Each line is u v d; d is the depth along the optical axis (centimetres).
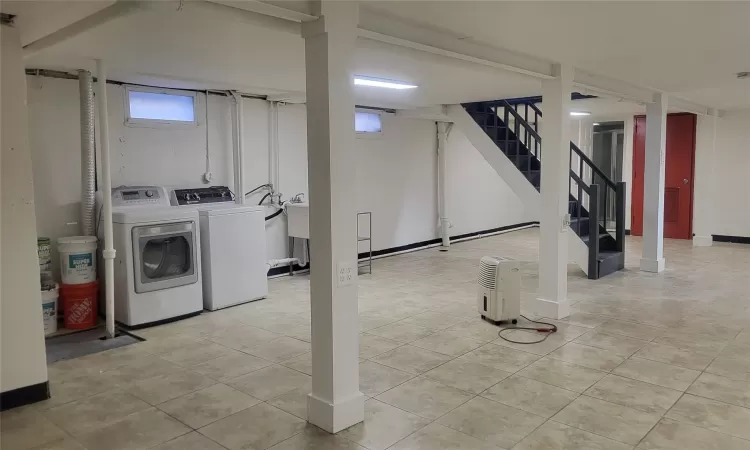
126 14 272
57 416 309
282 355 404
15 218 319
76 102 487
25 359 324
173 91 555
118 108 513
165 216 481
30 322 326
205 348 421
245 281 552
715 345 415
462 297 574
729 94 689
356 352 295
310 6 270
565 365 377
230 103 606
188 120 570
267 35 346
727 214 928
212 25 321
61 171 481
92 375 368
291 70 470
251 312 522
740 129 900
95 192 486
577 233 681
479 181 1012
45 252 458
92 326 472
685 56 436
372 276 683
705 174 893
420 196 887
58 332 459
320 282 286
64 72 475
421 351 408
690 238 963
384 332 455
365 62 439
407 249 870
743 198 910
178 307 494
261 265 566
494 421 296
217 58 418
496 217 1066
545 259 493
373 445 272
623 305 532
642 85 606
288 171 678
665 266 726
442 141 895
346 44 279
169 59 421
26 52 355
